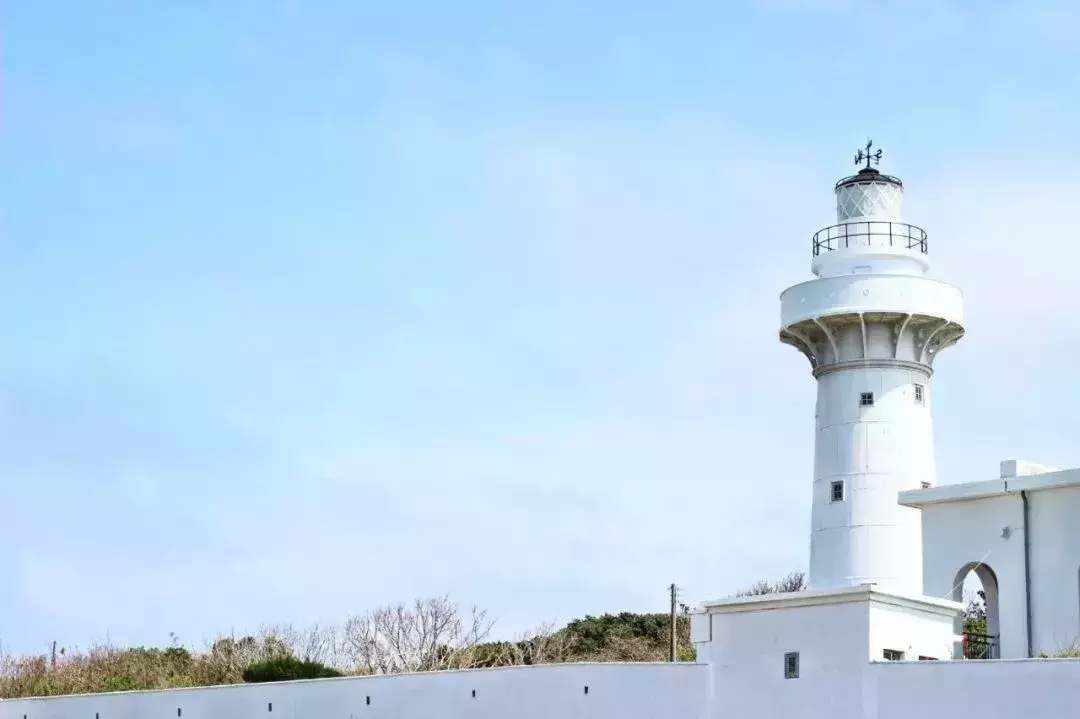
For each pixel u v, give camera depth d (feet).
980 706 121.49
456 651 226.79
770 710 135.13
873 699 128.06
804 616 134.62
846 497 179.22
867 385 180.34
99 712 193.67
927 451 180.55
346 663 227.40
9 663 244.83
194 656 239.50
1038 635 149.69
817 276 186.60
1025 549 151.64
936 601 136.46
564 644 241.14
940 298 179.42
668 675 142.20
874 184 185.06
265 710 174.91
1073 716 116.26
